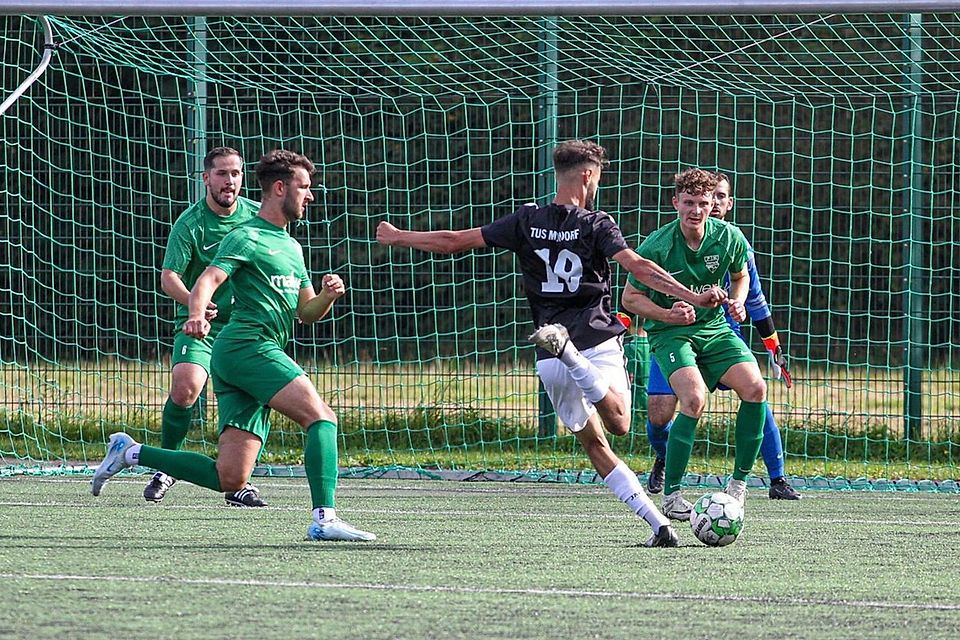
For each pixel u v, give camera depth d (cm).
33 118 4600
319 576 1920
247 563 2034
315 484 2311
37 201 4588
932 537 2475
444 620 1619
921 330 4097
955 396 4738
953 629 1608
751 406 2666
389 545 2275
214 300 2844
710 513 2297
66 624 1568
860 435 4181
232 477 2317
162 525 2520
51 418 4325
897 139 4556
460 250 2211
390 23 4759
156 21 4575
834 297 4856
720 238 2705
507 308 4506
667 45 4675
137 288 4331
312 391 2288
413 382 4800
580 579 1928
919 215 4159
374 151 4803
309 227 4731
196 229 2845
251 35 4703
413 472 3622
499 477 3556
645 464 3828
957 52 4466
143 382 4894
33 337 4569
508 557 2144
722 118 4503
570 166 2214
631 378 4094
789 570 2047
